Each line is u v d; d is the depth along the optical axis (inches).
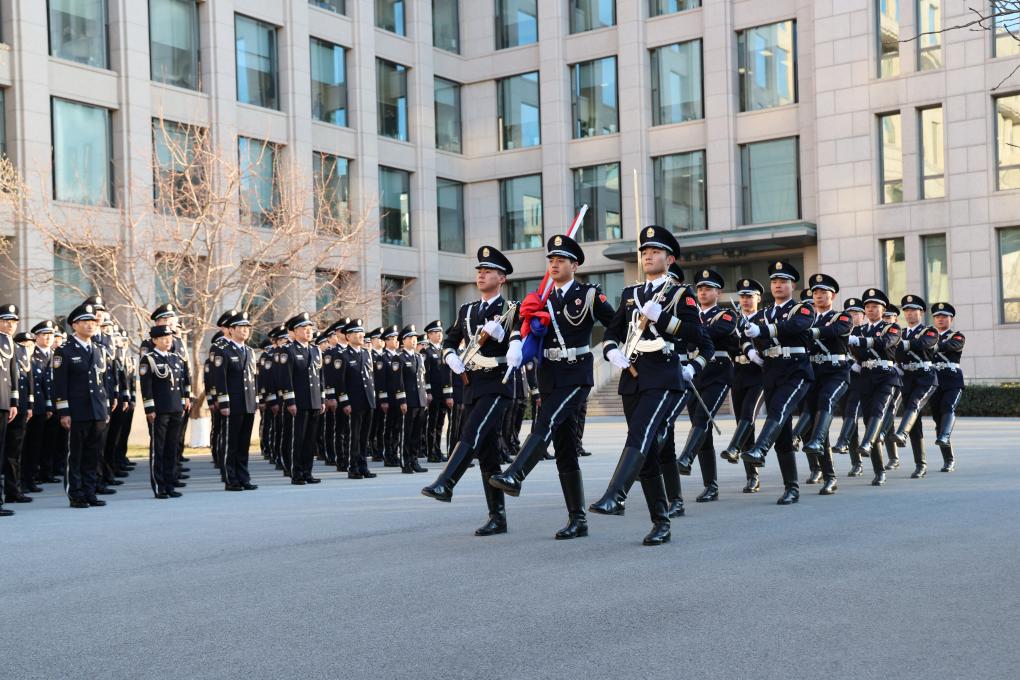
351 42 1480.1
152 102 1216.2
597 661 218.5
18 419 554.6
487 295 376.8
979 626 240.1
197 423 1001.5
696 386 464.8
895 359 566.3
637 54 1549.0
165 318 575.8
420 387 688.4
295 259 1074.7
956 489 495.8
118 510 495.5
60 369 518.6
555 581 293.6
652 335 353.1
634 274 1562.5
